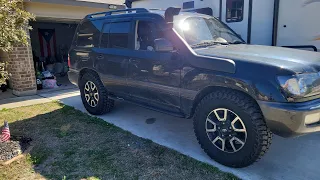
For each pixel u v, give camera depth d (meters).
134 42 4.02
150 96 3.86
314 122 2.57
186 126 4.35
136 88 4.03
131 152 3.43
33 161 3.22
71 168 3.07
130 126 4.39
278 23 4.34
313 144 3.60
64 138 3.93
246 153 2.81
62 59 12.05
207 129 3.13
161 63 3.51
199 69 3.07
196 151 3.44
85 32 5.05
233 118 2.89
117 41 4.33
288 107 2.45
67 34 12.86
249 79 2.65
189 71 3.17
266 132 2.71
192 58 3.14
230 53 3.08
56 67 10.64
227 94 2.88
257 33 4.64
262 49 3.35
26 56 6.84
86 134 4.07
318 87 2.64
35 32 11.84
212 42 3.69
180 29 3.54
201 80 3.05
